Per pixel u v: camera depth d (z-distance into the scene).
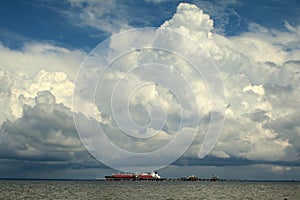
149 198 153.00
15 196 159.38
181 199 150.00
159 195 171.38
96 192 191.12
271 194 189.62
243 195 178.75
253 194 187.38
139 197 157.88
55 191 198.00
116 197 156.75
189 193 190.38
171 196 165.50
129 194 176.75
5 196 158.88
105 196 161.75
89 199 146.25
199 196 168.38
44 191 197.25
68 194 173.38
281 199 158.38
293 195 184.50
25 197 154.88
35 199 145.50
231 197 165.25
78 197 155.75
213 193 192.50
